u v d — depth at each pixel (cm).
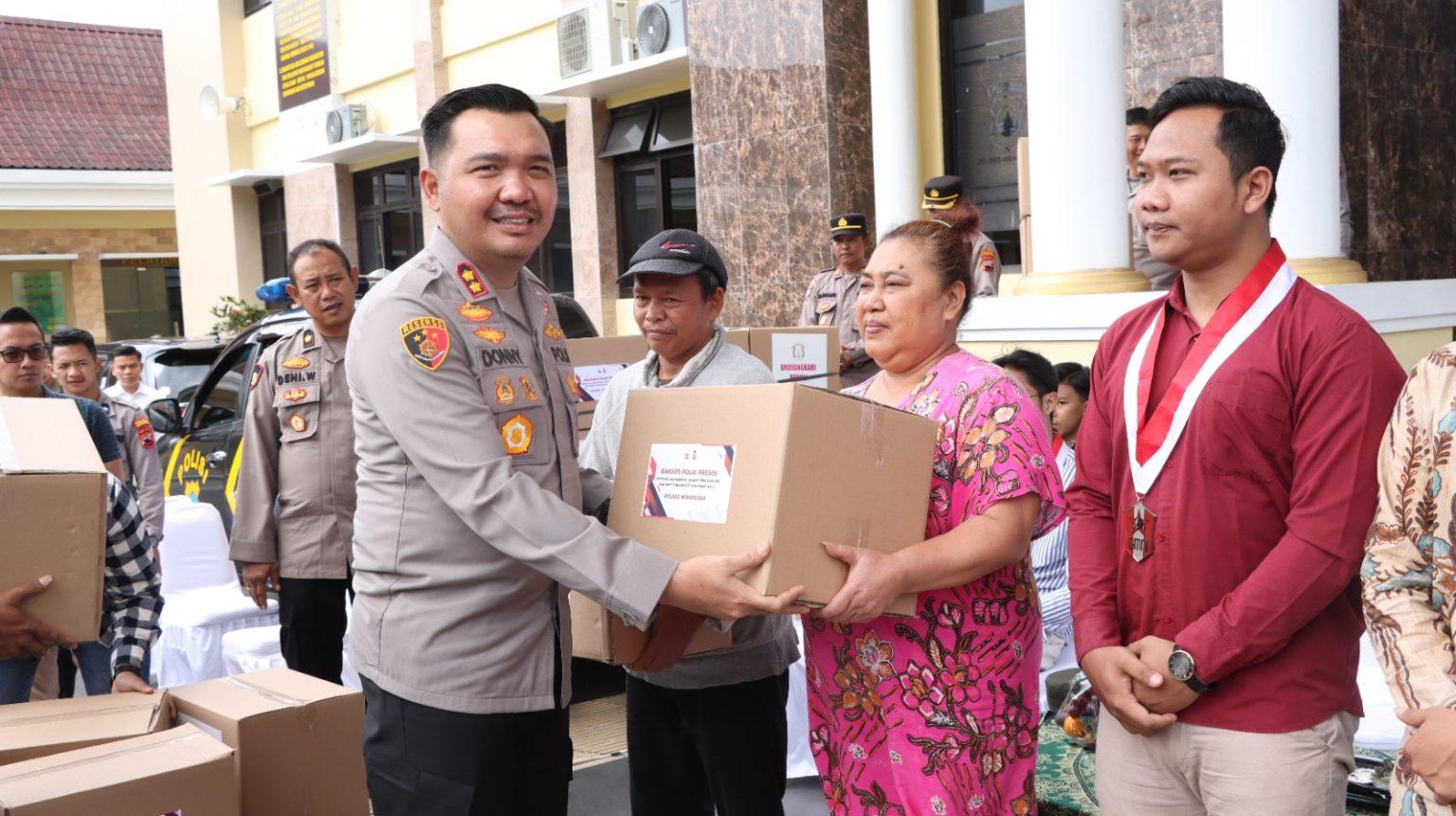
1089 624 192
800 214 748
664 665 224
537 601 203
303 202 1385
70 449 235
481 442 190
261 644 439
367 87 1275
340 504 388
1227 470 178
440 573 195
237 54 1494
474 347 195
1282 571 170
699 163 814
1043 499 193
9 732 188
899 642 200
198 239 1603
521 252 199
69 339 511
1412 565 153
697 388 195
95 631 215
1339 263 455
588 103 1020
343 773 203
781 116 752
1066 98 469
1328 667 177
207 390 624
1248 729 176
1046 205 480
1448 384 150
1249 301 179
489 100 197
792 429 177
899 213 702
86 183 1838
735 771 253
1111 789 195
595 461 278
